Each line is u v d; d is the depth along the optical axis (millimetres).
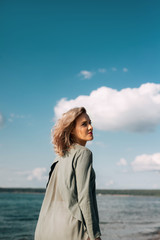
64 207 1337
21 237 19688
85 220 1267
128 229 22844
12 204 81125
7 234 21281
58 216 1325
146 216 41344
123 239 17141
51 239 1297
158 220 33969
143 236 18641
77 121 1528
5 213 49344
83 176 1336
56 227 1298
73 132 1539
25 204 81812
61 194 1384
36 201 100062
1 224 29828
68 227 1267
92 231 1248
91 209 1276
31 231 23641
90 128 1541
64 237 1260
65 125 1496
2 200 104188
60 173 1436
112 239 17078
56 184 1469
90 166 1381
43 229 1360
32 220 35906
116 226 25266
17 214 47281
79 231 1264
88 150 1447
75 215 1287
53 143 1531
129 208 68000
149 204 97188
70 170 1375
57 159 1543
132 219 34875
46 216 1393
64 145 1488
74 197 1342
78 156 1403
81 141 1557
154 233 20312
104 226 25203
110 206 77812
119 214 45031
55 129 1536
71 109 1554
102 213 46938
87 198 1284
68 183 1358
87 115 1575
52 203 1425
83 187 1310
